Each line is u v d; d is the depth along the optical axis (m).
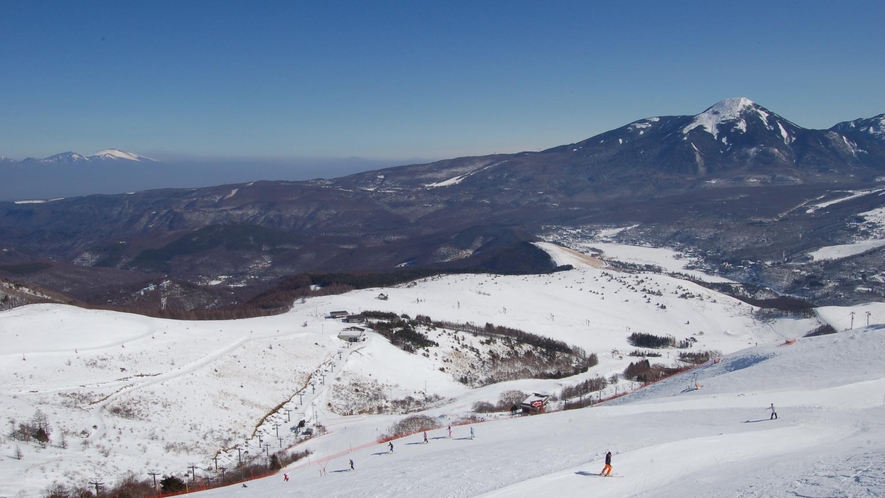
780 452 48.53
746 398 78.12
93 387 85.88
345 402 105.12
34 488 53.72
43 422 69.69
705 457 47.78
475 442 66.94
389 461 60.94
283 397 100.56
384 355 127.56
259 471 69.00
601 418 74.12
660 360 161.25
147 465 66.94
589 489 41.06
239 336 120.50
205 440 79.44
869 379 80.62
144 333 112.12
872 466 38.28
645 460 47.38
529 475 46.16
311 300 185.75
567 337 183.00
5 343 97.19
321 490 50.00
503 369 139.75
